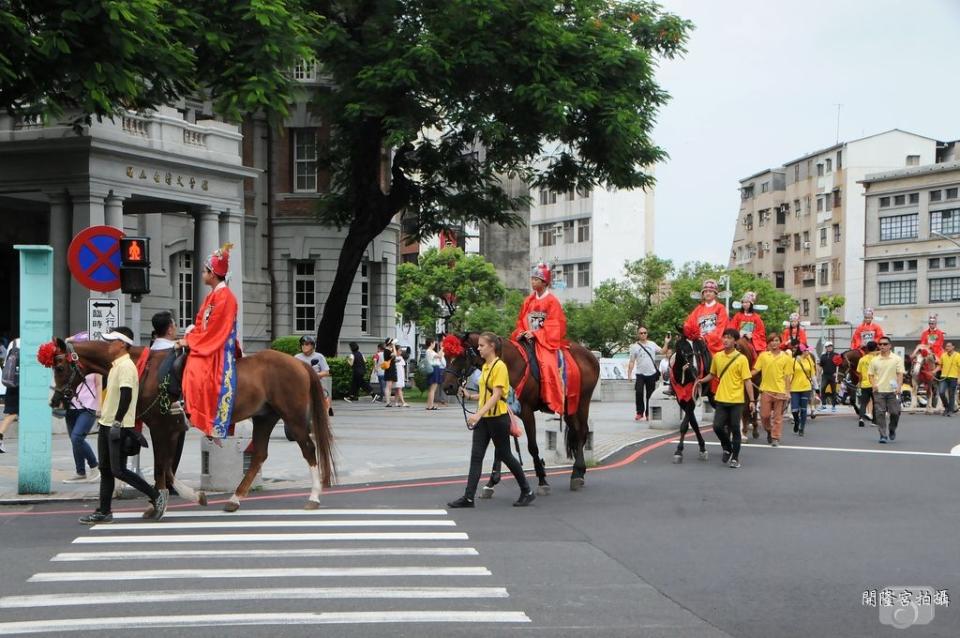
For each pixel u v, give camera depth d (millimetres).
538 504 13086
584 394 14562
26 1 17578
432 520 11758
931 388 33312
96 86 17594
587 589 8383
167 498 12594
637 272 69000
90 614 7473
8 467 17031
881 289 84688
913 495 13969
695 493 14086
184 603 7812
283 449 19578
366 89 31062
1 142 27812
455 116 31688
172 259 36594
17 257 34188
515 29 31438
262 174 41250
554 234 91938
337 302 35438
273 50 20797
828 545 10352
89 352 12016
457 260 67062
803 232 98938
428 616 7445
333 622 7270
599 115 31781
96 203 27656
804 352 24250
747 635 7090
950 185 79875
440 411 31891
